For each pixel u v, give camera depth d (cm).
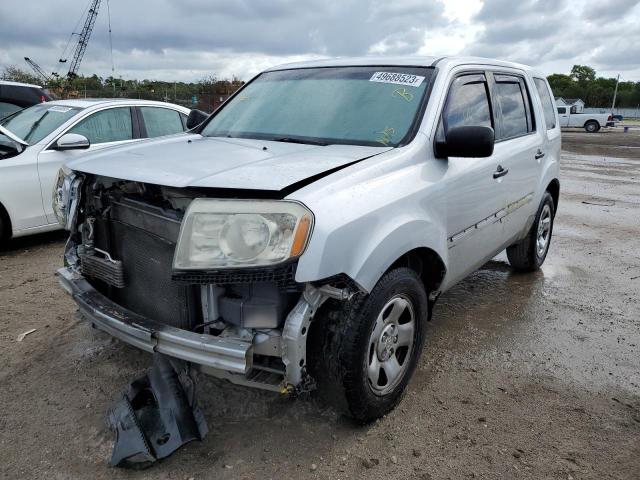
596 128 3488
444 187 335
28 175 602
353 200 266
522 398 337
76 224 336
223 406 315
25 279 522
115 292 320
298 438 290
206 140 364
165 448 264
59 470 265
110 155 322
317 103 379
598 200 1016
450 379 356
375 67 393
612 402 336
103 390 331
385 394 303
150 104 748
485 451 287
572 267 600
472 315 461
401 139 333
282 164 281
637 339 423
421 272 341
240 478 262
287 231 238
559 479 268
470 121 392
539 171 512
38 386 335
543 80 583
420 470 271
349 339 270
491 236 425
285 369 254
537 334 427
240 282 238
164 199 286
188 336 254
